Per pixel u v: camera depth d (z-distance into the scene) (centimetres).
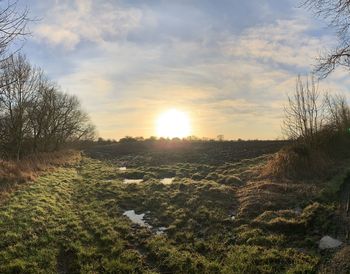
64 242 1526
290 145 2625
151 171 3288
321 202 1748
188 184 2453
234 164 3077
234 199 2045
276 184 2102
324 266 1216
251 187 2183
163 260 1399
